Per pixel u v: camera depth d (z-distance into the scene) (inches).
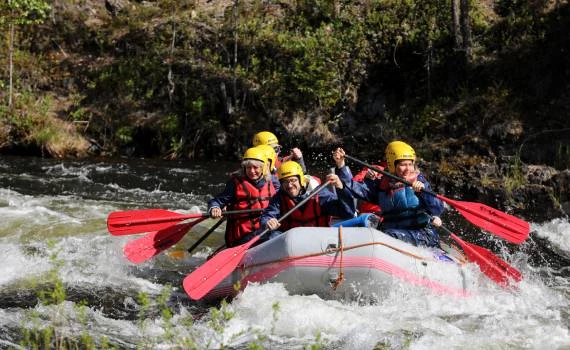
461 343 225.8
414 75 620.1
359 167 572.7
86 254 326.0
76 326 233.5
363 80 631.8
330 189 281.7
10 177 515.2
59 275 290.8
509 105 544.4
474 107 556.4
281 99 629.9
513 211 449.4
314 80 624.7
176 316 250.4
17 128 624.1
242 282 262.4
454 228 399.5
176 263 324.2
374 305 253.4
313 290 253.0
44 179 514.0
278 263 253.3
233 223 296.2
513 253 353.1
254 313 241.9
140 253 295.1
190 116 637.3
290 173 277.7
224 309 205.3
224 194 298.7
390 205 279.4
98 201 445.7
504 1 639.8
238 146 619.8
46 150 614.5
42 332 225.0
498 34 609.3
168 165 584.4
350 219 279.9
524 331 237.6
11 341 218.4
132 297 270.7
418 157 530.9
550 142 503.8
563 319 251.3
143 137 638.5
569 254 353.4
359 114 623.5
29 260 310.8
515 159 486.9
